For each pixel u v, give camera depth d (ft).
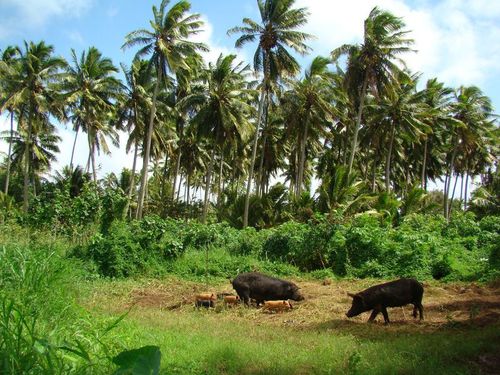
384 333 30.48
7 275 26.99
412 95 128.77
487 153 177.37
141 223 66.80
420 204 126.82
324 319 36.63
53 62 124.88
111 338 23.36
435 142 162.30
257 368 22.41
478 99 158.71
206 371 21.63
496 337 26.32
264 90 117.39
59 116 135.95
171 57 112.68
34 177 173.78
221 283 57.52
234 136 125.90
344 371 21.84
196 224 77.46
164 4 114.62
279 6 109.70
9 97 122.21
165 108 133.18
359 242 64.18
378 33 110.01
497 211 162.81
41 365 16.29
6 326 17.31
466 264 59.88
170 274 60.95
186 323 33.24
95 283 51.88
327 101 127.24
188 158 166.09
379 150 147.95
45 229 63.31
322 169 171.53
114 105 137.80
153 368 12.53
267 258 68.80
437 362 22.41
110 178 167.84
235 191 144.15
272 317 38.17
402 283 34.91
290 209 117.70
